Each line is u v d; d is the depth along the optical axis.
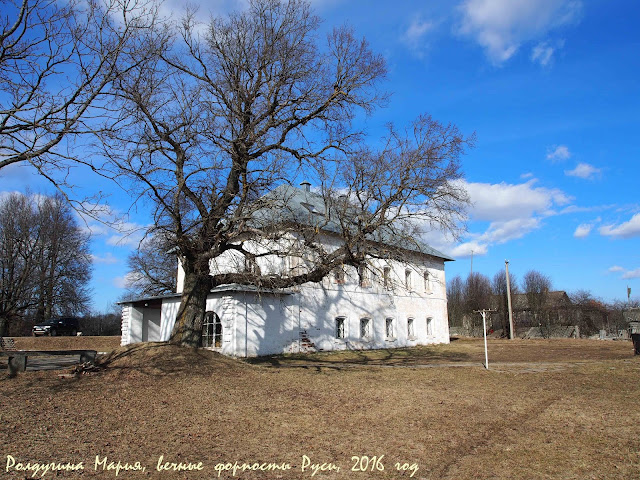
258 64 15.37
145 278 42.31
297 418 9.28
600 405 10.77
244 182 14.58
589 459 6.88
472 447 7.50
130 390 10.84
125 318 29.02
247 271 15.71
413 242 16.25
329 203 15.71
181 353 14.19
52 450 6.71
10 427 7.62
